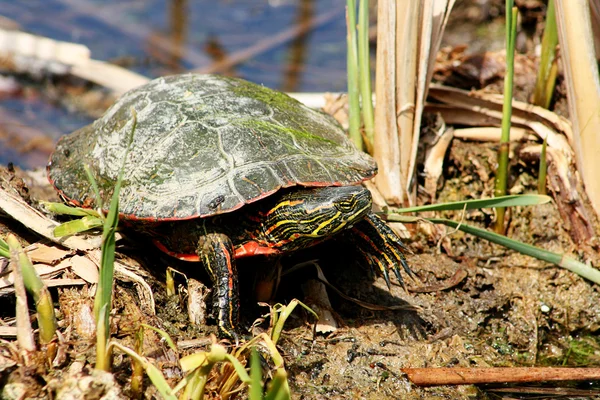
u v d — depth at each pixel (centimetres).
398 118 786
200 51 1398
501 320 741
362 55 789
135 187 622
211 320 627
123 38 1440
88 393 497
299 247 637
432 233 788
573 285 761
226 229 626
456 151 856
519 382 647
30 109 1223
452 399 620
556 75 855
